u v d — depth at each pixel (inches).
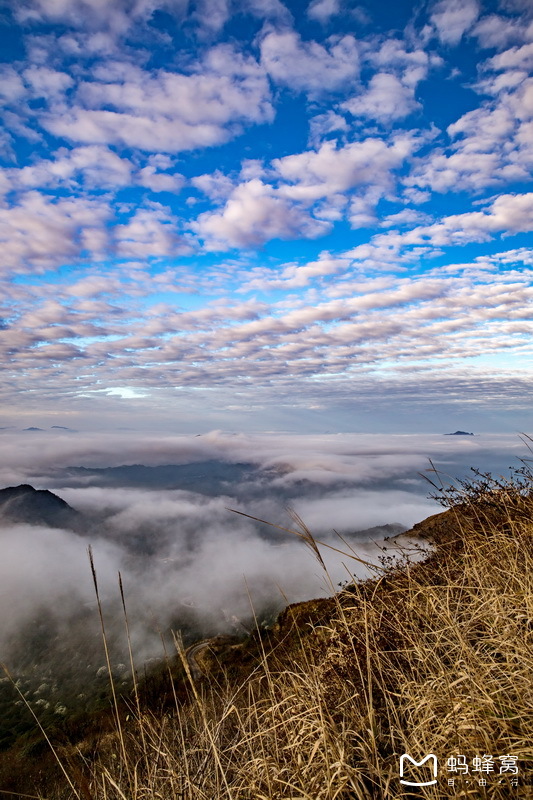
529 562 130.0
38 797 132.3
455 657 113.2
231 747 111.0
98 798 107.7
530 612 105.1
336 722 109.3
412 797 88.0
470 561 148.6
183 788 103.9
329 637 140.1
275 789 98.3
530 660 91.8
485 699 90.0
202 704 114.3
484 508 187.3
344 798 89.4
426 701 98.0
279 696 128.6
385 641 128.1
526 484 192.2
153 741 118.0
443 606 122.4
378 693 117.6
